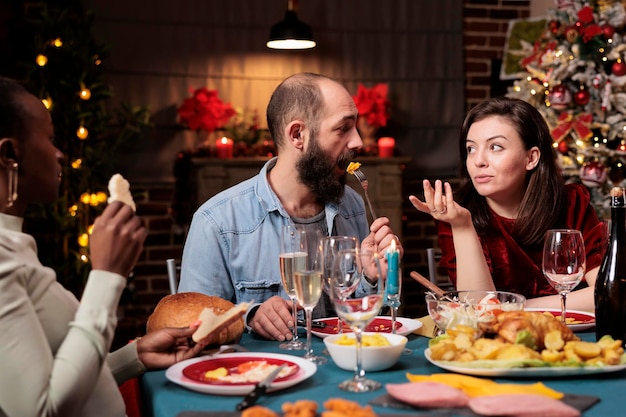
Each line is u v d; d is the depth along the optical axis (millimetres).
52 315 1264
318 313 2105
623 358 1357
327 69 5227
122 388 1738
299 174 2113
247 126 5059
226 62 5043
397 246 1874
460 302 1648
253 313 1807
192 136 4984
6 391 1142
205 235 2113
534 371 1300
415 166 5379
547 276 1705
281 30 4512
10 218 1312
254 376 1348
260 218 2139
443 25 5383
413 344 1663
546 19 5254
